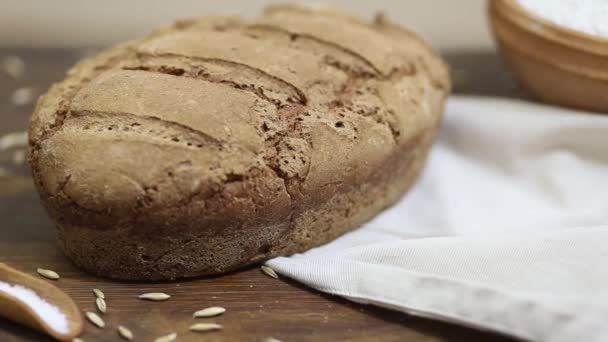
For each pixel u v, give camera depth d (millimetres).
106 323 324
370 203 375
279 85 354
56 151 330
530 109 426
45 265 349
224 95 338
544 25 406
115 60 383
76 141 328
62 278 342
